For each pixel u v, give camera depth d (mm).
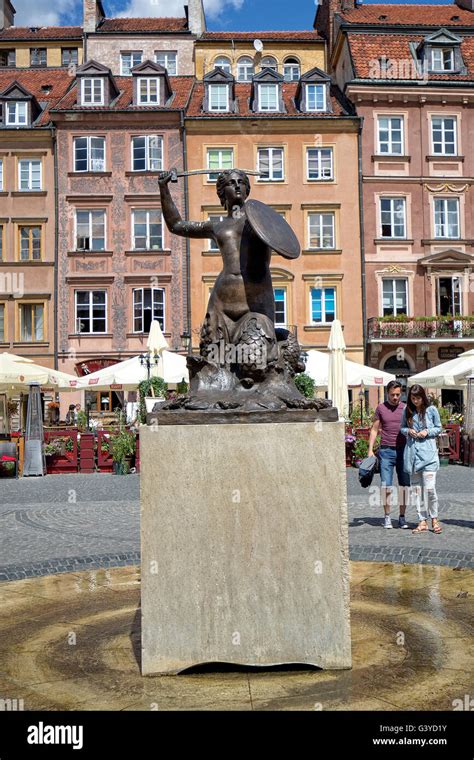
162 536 3555
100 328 30688
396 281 31297
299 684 3359
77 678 3500
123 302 30562
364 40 33562
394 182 31406
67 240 30750
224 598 3549
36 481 14828
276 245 3809
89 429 19438
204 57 39125
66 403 30047
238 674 3514
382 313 31109
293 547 3559
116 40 38344
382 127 31656
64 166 30922
